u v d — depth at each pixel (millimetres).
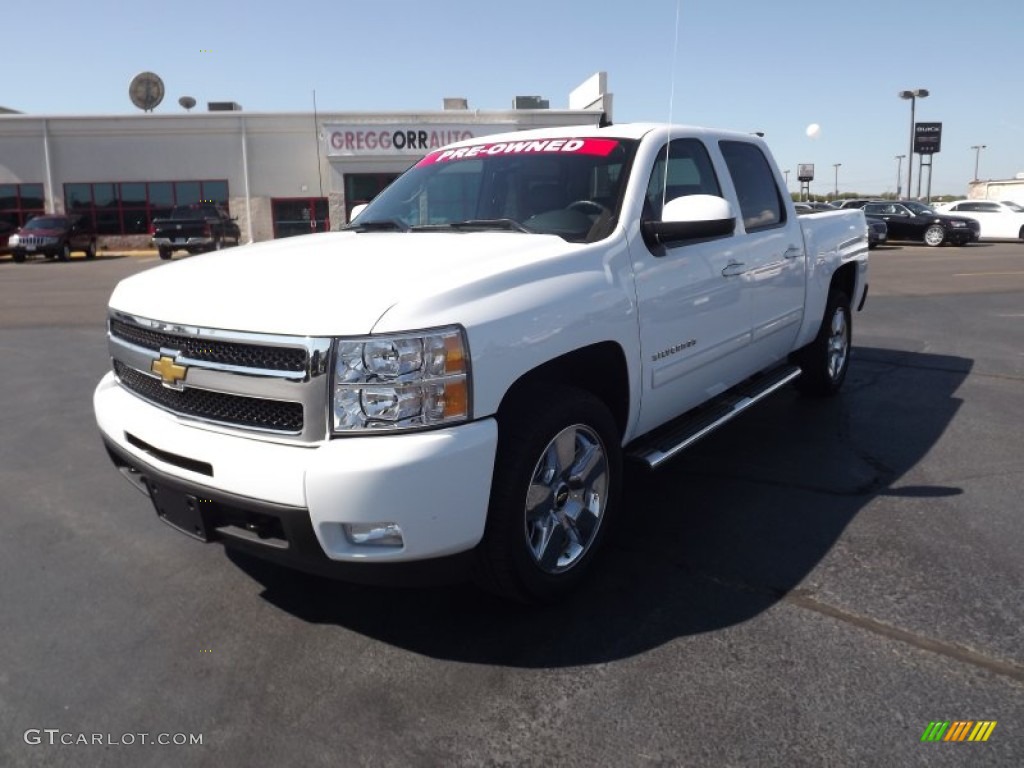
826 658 2764
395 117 31266
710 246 4012
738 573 3396
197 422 2846
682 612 3092
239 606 3217
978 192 47156
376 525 2549
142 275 3453
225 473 2635
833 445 5113
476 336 2641
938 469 4637
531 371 3016
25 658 2865
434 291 2648
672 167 3953
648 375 3533
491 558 2832
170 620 3117
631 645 2873
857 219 6316
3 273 21734
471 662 2795
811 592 3225
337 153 30234
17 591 3365
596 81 29953
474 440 2607
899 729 2398
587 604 3164
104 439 3318
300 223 32094
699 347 3941
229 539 2797
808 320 5402
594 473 3271
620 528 3869
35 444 5449
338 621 3092
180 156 31500
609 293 3229
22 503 4371
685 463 4805
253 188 31734
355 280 2770
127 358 3189
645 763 2285
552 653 2836
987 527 3820
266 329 2607
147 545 3812
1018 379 6941
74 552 3740
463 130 30562
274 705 2580
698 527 3869
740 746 2344
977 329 9711
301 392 2545
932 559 3494
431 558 2629
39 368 7961
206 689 2670
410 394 2535
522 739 2398
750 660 2764
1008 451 4949
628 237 3457
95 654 2885
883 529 3812
